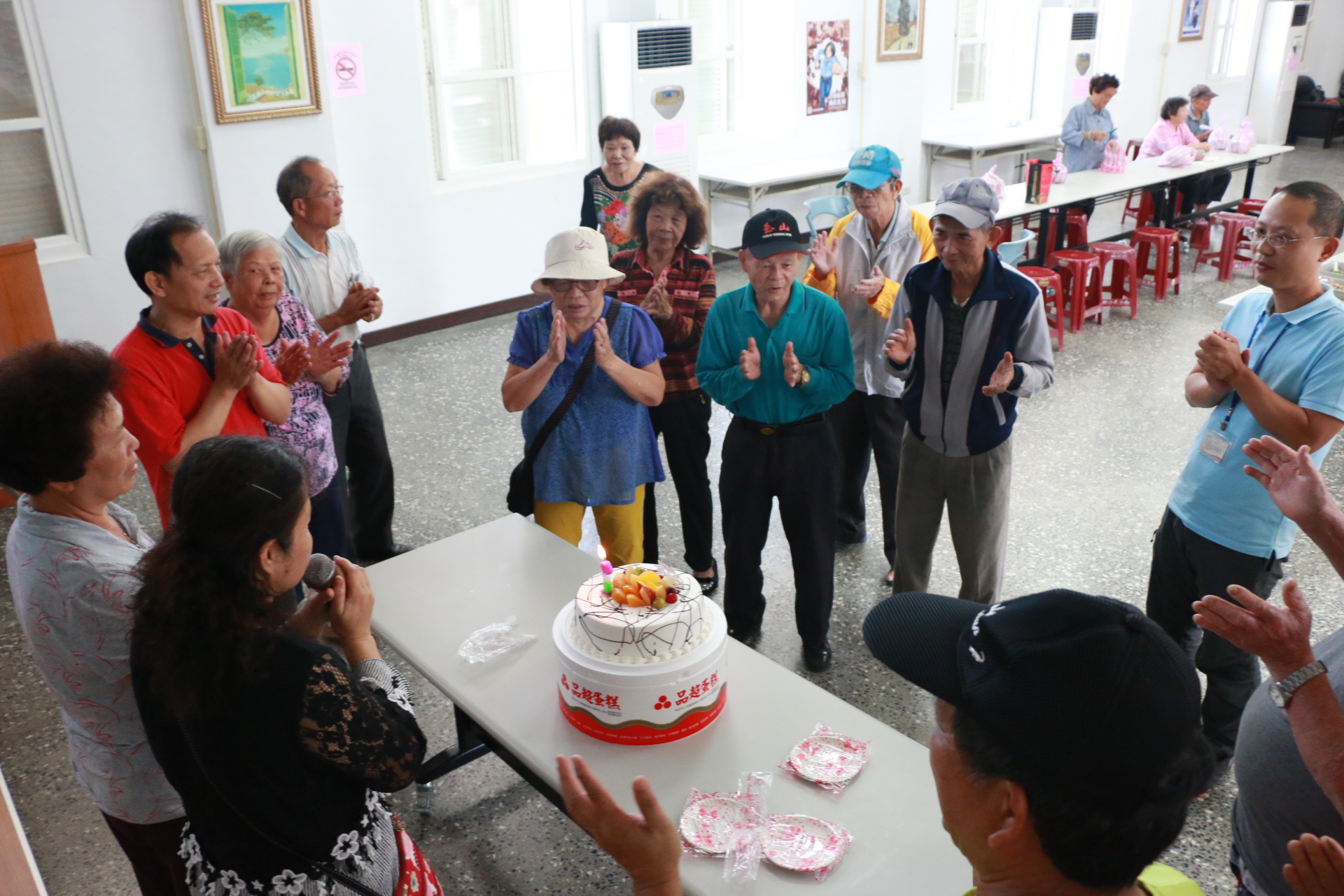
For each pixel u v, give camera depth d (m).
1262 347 2.28
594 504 2.89
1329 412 2.12
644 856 0.99
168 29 4.94
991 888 0.81
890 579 3.62
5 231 4.77
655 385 2.81
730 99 7.90
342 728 1.29
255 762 1.25
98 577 1.51
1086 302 6.76
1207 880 2.29
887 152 3.30
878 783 1.70
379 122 5.85
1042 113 9.87
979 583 2.91
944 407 2.71
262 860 1.32
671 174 3.25
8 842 2.18
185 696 1.20
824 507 2.89
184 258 2.22
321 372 2.76
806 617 3.02
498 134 6.55
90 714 1.58
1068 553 3.74
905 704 2.94
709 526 3.53
